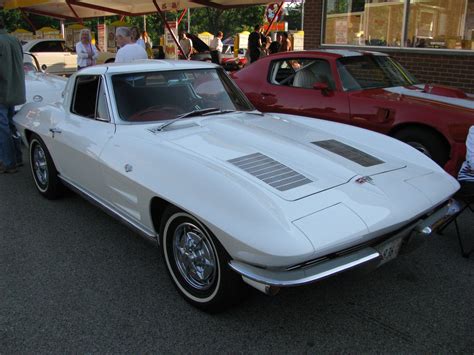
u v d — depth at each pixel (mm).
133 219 3162
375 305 2828
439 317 2703
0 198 4762
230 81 4191
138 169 2926
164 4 13828
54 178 4469
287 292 2963
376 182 2693
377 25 8773
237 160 2771
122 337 2539
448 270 3266
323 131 3635
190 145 2979
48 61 16531
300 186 2504
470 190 3408
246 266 2293
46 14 18906
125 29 6688
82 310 2791
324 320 2678
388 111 4938
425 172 3004
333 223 2264
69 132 3826
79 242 3734
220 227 2297
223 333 2566
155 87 3684
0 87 5281
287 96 5910
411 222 2674
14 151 5652
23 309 2807
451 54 7719
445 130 4523
